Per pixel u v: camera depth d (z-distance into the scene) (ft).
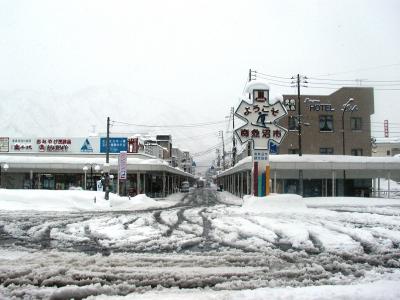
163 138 301.84
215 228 50.98
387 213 76.79
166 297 19.45
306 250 34.65
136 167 143.54
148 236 43.50
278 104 86.79
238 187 187.11
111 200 107.34
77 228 51.96
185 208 97.96
